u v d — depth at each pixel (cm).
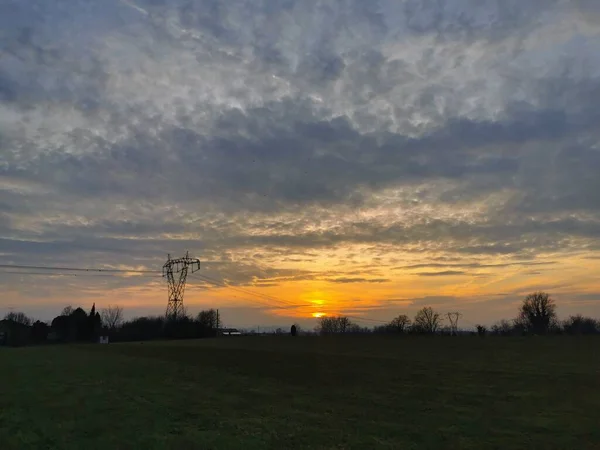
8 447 1582
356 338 8319
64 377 3356
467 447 1770
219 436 1775
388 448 1711
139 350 6031
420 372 3825
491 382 3322
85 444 1630
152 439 1703
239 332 15550
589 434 1977
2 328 13738
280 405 2439
